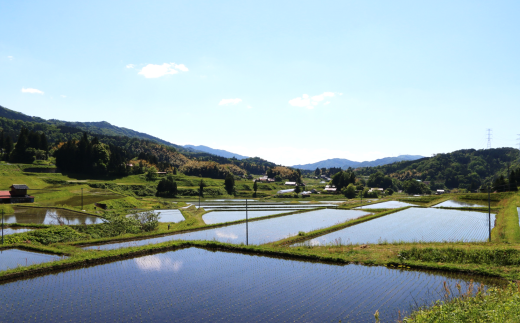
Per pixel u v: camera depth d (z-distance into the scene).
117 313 17.75
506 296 14.91
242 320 16.81
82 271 26.17
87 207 78.12
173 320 16.84
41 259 30.27
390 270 26.09
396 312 17.55
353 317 17.02
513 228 45.81
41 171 151.62
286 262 29.16
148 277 24.52
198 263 28.86
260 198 166.88
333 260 29.11
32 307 18.56
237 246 34.22
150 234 45.84
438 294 20.25
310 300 19.64
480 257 27.61
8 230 46.62
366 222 60.03
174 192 152.75
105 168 168.62
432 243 36.75
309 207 100.50
